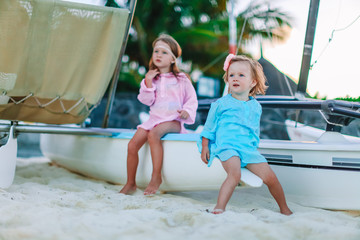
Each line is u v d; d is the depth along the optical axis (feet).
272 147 7.33
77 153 9.70
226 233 4.56
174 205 6.37
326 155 6.86
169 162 7.34
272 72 11.58
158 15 26.84
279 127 15.89
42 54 7.68
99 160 8.90
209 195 8.06
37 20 7.52
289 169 7.21
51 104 8.25
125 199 6.88
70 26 7.78
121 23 7.98
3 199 5.89
